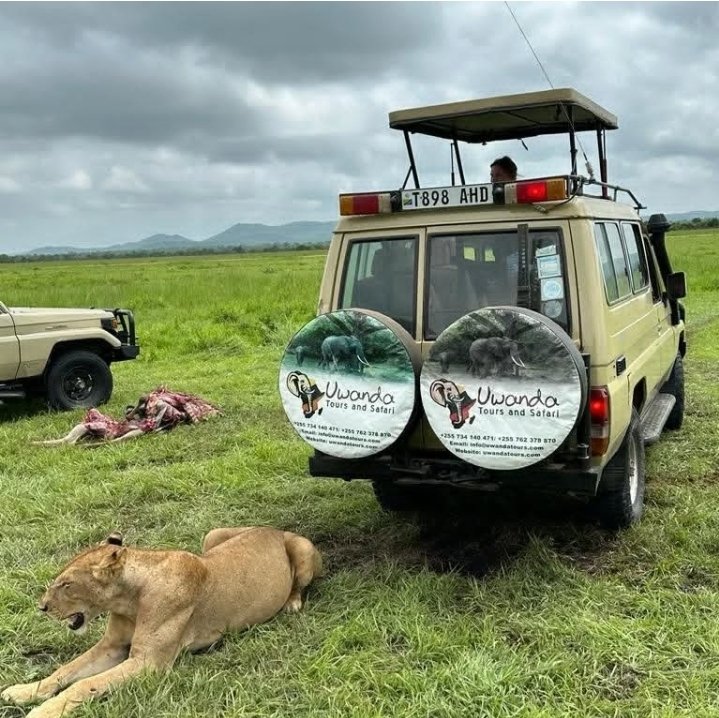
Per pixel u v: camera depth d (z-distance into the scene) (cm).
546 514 580
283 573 451
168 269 6031
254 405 1020
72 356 1052
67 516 626
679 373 795
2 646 423
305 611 453
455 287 500
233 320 2012
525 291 474
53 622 443
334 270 529
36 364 1016
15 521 615
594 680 372
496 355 435
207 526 595
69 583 375
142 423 888
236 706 359
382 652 400
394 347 461
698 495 612
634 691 364
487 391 439
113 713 349
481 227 493
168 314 2323
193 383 1213
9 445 854
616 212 582
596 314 462
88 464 770
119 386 1231
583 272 466
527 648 398
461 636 407
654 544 515
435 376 449
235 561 427
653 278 712
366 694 365
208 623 411
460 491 545
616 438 482
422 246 505
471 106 546
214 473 713
